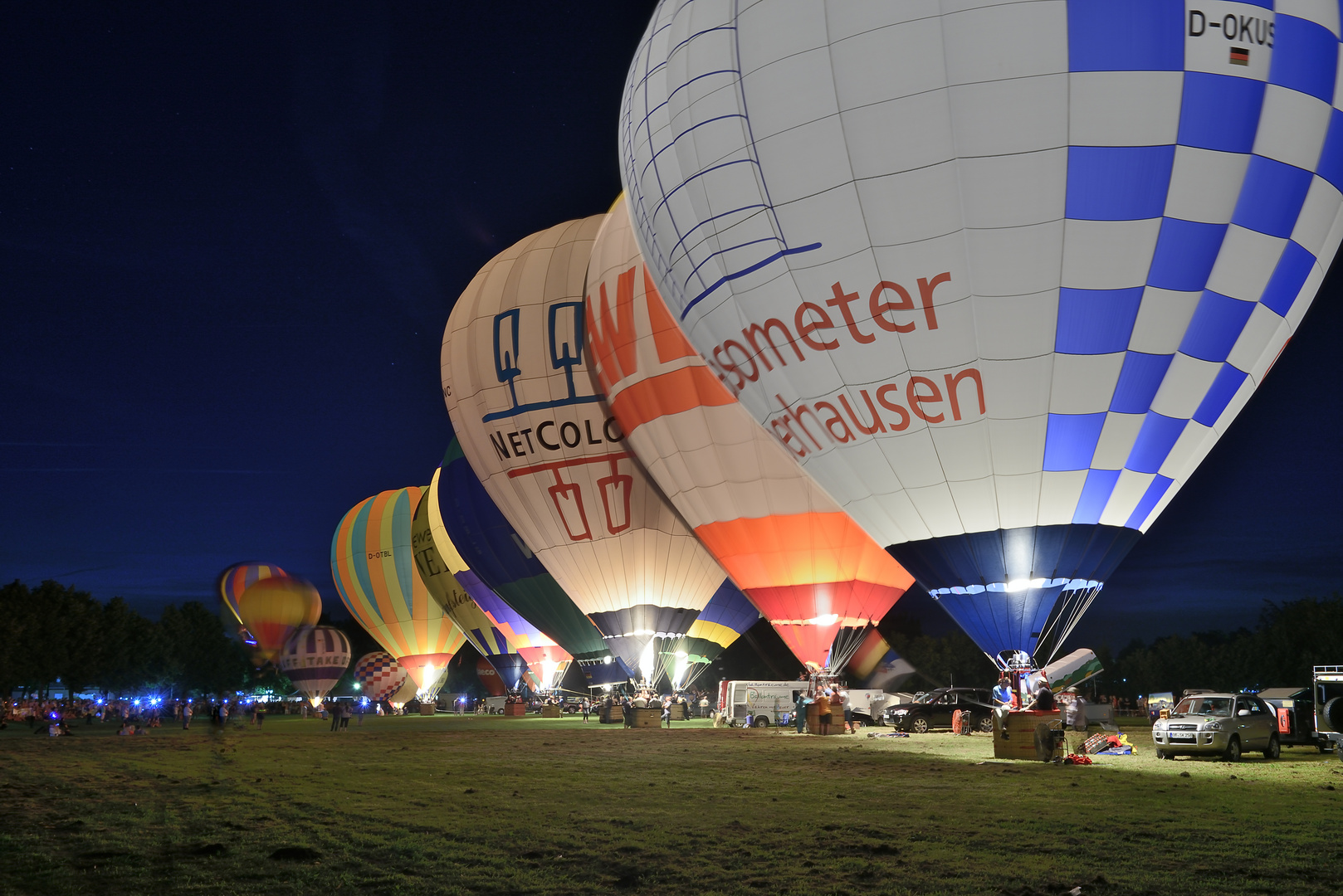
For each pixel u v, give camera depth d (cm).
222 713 2934
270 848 919
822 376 1848
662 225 2053
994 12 1605
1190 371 1706
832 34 1723
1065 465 1738
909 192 1670
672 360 2703
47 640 6359
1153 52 1572
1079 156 1595
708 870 807
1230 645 6538
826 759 1825
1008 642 1805
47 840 971
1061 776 1495
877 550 2683
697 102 1897
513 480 3278
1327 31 1664
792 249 1798
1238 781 1418
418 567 5453
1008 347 1689
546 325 3173
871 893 726
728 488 2695
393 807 1195
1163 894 709
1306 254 1717
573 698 5681
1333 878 755
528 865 833
